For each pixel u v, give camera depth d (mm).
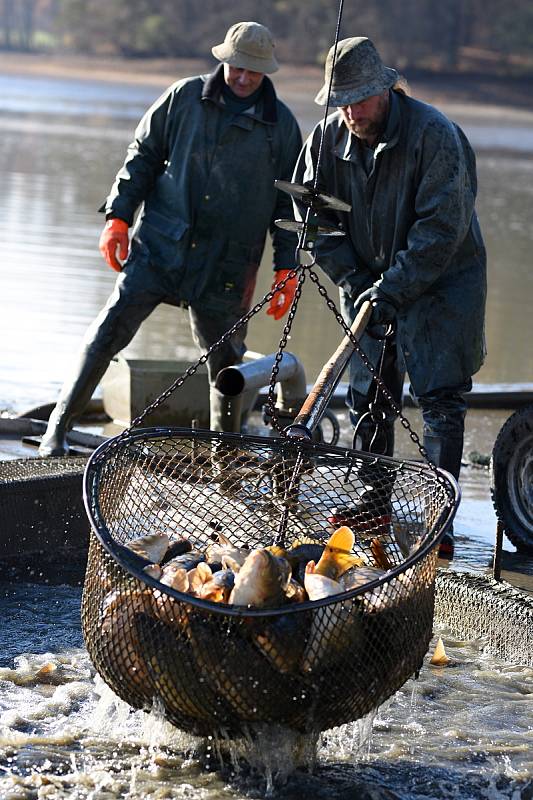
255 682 4301
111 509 5156
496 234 26422
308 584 4492
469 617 6164
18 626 5977
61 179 28812
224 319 8781
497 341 15203
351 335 5305
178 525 5699
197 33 111500
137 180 8609
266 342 13938
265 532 5875
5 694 5207
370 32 104812
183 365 9633
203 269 8641
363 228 7207
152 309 8688
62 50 115750
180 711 4438
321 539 5902
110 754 4734
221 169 8484
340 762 4770
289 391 9102
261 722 4426
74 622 6078
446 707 5312
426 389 7156
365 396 7457
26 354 12156
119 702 5059
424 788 4617
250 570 4395
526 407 7203
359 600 4426
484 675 5672
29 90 74438
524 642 5855
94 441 8734
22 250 18625
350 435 9852
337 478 5848
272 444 5555
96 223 22250
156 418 9375
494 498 7293
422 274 6820
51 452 8359
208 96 8406
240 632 4273
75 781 4504
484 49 108812
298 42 106250
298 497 6059
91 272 17203
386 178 7000
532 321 16750
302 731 4492
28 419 9219
